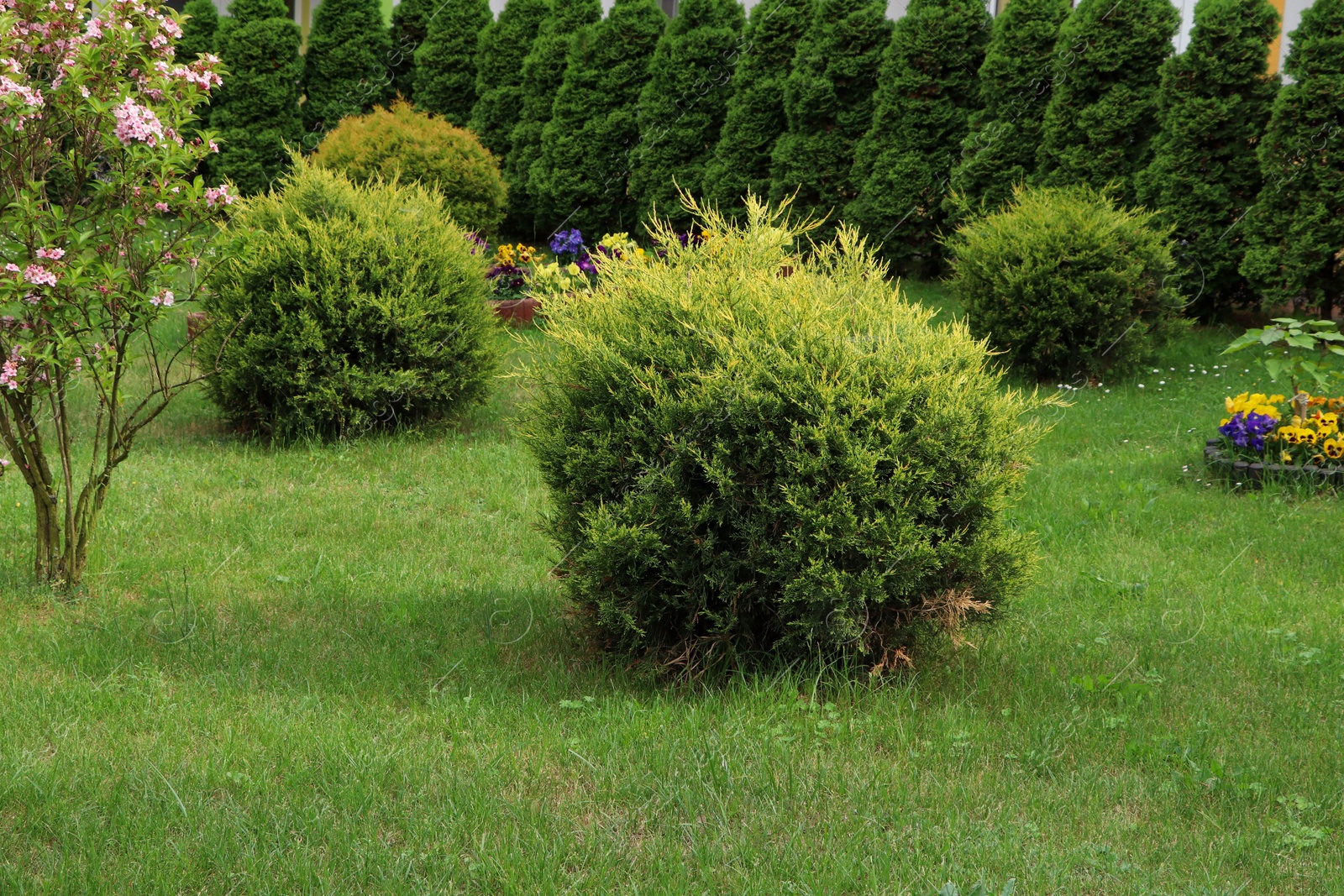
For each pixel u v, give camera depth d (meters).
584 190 15.30
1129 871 3.00
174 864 2.87
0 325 4.50
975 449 3.93
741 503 3.88
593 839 3.09
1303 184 10.36
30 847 2.97
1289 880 2.99
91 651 4.22
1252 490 6.71
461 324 7.84
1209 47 10.73
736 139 14.15
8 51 4.24
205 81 4.64
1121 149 11.45
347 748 3.54
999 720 3.94
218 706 3.86
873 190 13.01
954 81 12.72
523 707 3.92
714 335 3.95
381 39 17.00
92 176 4.61
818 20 13.49
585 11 15.59
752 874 2.95
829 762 3.55
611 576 4.03
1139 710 4.02
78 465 6.77
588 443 4.08
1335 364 9.42
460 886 2.90
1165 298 9.78
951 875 2.96
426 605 4.95
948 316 11.30
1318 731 3.87
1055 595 5.20
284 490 6.62
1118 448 7.88
